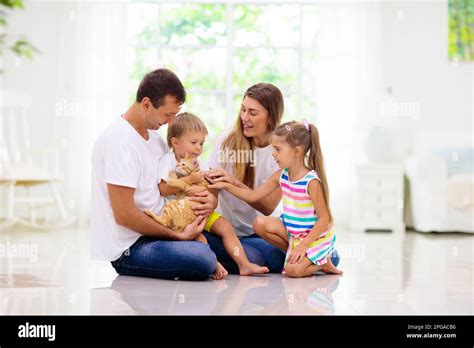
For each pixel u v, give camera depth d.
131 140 3.43
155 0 7.84
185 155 3.58
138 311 2.72
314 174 3.60
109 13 7.56
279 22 7.99
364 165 7.09
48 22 7.61
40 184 6.78
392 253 4.97
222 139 3.85
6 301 2.93
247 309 2.77
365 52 7.77
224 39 7.97
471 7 8.01
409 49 8.00
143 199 3.49
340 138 7.71
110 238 3.47
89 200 7.42
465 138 7.62
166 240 3.53
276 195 3.83
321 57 7.76
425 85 8.02
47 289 3.22
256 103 3.66
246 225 3.93
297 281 3.49
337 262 3.98
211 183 3.65
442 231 6.86
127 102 7.60
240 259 3.65
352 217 7.19
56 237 5.85
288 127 3.58
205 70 7.97
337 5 7.76
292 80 8.01
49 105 7.61
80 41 7.54
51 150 6.95
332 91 7.75
